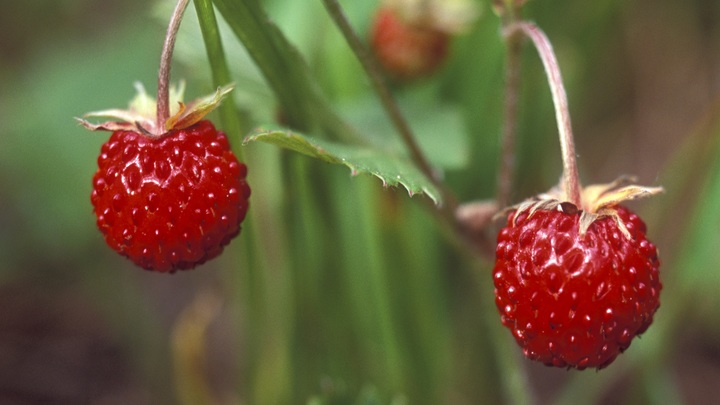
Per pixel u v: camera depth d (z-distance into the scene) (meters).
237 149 0.19
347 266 0.22
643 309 0.17
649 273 0.17
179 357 0.23
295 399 0.22
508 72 0.19
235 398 0.28
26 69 0.31
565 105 0.17
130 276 0.30
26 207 0.29
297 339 0.22
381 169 0.18
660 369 0.23
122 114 0.17
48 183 0.28
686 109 0.33
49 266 0.31
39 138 0.28
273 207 0.22
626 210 0.17
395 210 0.21
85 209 0.28
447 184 0.23
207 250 0.17
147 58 0.29
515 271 0.17
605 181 0.33
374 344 0.22
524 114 0.23
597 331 0.17
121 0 0.33
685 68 0.33
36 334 0.30
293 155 0.20
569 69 0.24
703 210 0.22
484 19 0.23
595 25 0.26
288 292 0.22
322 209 0.21
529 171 0.24
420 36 0.22
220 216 0.17
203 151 0.17
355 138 0.19
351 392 0.21
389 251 0.22
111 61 0.29
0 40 0.32
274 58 0.18
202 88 0.21
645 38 0.33
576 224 0.17
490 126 0.23
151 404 0.28
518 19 0.19
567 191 0.17
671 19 0.33
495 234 0.20
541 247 0.17
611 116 0.33
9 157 0.28
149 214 0.17
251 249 0.21
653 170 0.33
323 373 0.22
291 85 0.19
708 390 0.28
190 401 0.23
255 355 0.22
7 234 0.31
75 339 0.30
